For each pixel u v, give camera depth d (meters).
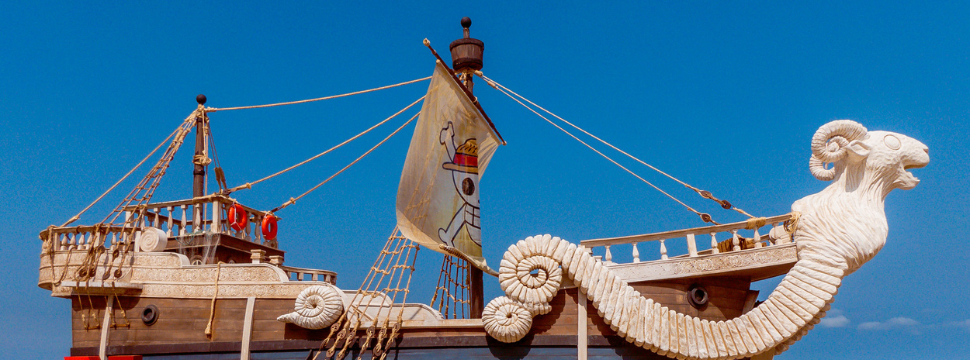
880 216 17.97
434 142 21.97
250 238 24.09
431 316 20.25
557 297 18.48
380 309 19.86
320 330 19.70
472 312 22.16
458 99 22.75
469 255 22.38
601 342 18.16
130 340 20.56
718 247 19.36
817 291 17.45
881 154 18.17
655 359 18.16
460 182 22.62
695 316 18.36
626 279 18.42
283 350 19.67
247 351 19.73
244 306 20.22
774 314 17.67
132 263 21.02
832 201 18.17
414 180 21.09
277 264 21.38
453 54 24.95
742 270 18.17
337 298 19.47
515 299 18.25
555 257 18.28
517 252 18.45
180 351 20.16
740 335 17.78
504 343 18.59
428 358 18.95
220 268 20.58
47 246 21.80
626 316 17.80
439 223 21.72
